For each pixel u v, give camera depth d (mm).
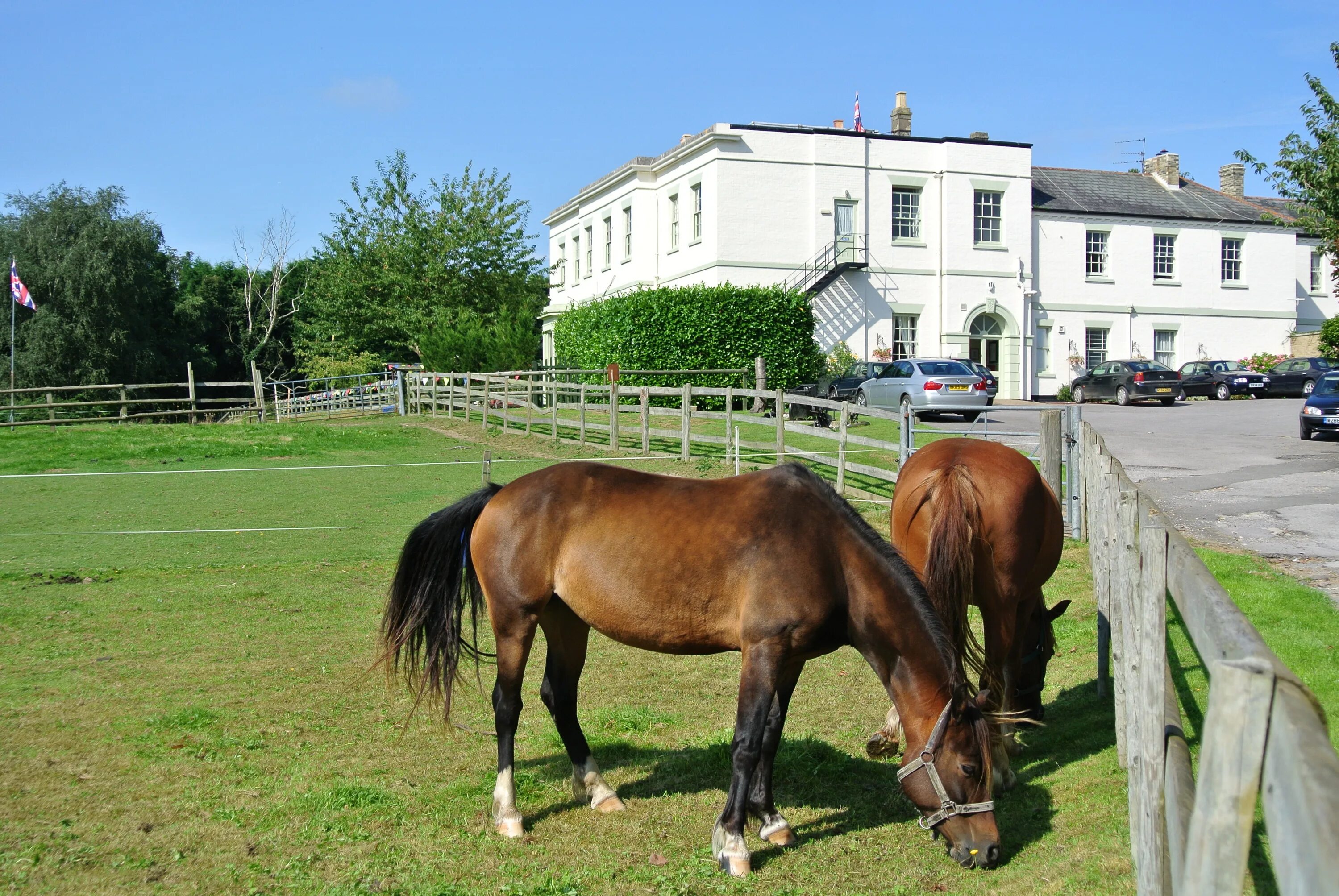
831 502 4453
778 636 4305
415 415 29109
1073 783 5031
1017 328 34312
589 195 38938
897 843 4586
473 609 5184
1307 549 9336
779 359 28516
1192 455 16734
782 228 31453
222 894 4109
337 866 4383
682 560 4453
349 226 44031
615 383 19781
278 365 57594
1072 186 38094
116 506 14812
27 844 4504
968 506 4926
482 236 43500
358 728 6184
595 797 5031
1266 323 38750
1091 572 9688
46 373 41594
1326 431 18359
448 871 4344
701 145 31234
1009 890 3994
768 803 4629
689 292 28062
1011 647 5418
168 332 50344
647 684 7223
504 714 4805
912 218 33344
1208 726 2047
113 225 43156
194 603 9383
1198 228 37625
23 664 7410
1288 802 1604
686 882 4215
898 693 4316
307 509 14523
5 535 12656
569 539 4707
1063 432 11781
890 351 32625
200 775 5371
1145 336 37125
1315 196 19844
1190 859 2082
